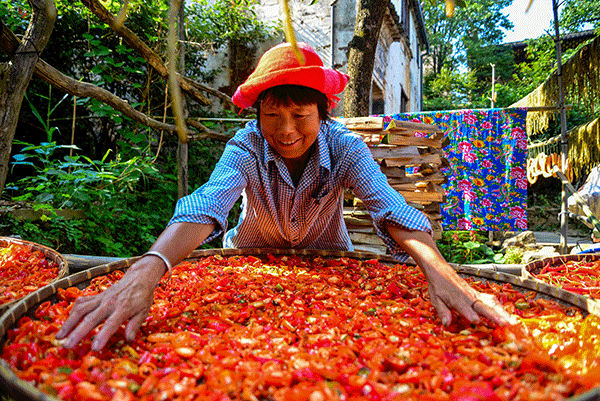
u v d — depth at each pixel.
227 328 1.05
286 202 1.63
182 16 4.57
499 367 0.81
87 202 3.90
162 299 1.25
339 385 0.74
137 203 4.98
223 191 1.38
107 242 4.00
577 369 0.81
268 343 0.94
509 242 5.62
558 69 4.19
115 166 4.48
